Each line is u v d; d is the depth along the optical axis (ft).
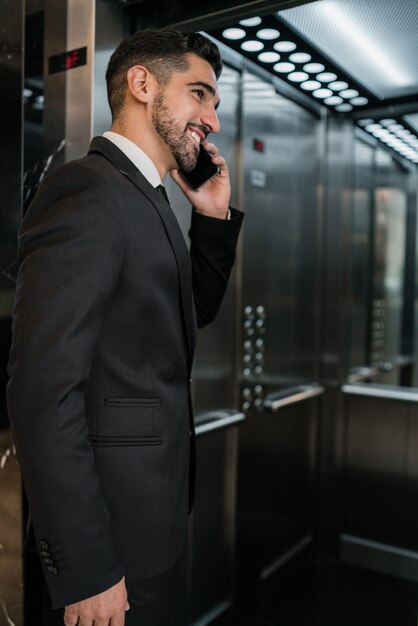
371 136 10.52
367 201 10.62
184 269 4.66
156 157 4.89
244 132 8.79
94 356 4.25
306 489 11.08
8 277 6.56
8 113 6.56
